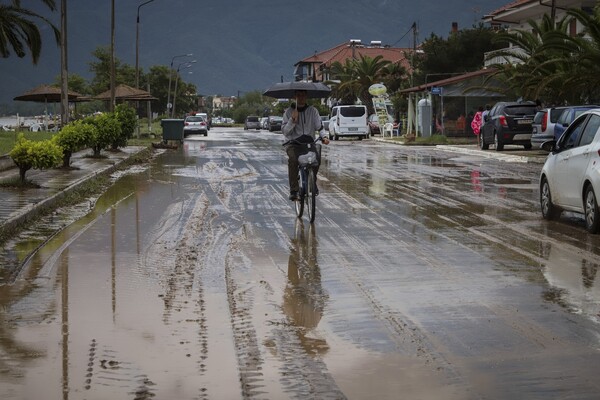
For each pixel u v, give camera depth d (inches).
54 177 889.5
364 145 1919.3
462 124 2137.1
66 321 300.4
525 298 330.3
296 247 460.1
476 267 395.5
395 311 311.3
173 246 467.8
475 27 2652.6
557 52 1405.0
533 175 952.3
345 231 518.6
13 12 1675.7
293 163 577.6
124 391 224.2
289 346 266.4
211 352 260.2
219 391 224.1
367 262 412.2
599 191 481.4
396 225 543.2
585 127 523.5
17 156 761.0
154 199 727.1
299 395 220.4
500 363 245.9
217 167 1139.9
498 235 497.0
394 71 3304.6
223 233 515.8
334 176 949.8
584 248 448.5
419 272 385.1
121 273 390.3
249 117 4160.9
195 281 370.9
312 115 576.7
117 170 1100.5
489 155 1353.3
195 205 673.6
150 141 2022.6
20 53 1718.8
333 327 289.4
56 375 237.6
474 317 301.0
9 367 245.1
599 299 327.6
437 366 243.9
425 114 2140.7
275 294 343.0
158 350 262.5
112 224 563.5
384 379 232.5
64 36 1565.0
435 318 300.0
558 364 244.2
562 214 597.3
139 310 316.5
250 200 708.0
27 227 551.5
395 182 866.8
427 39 2662.4
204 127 2721.5
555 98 1445.6
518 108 1422.2
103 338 276.8
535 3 1866.4
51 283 369.1
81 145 1058.1
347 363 247.8
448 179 903.1
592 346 262.7
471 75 2031.3
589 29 1258.0
